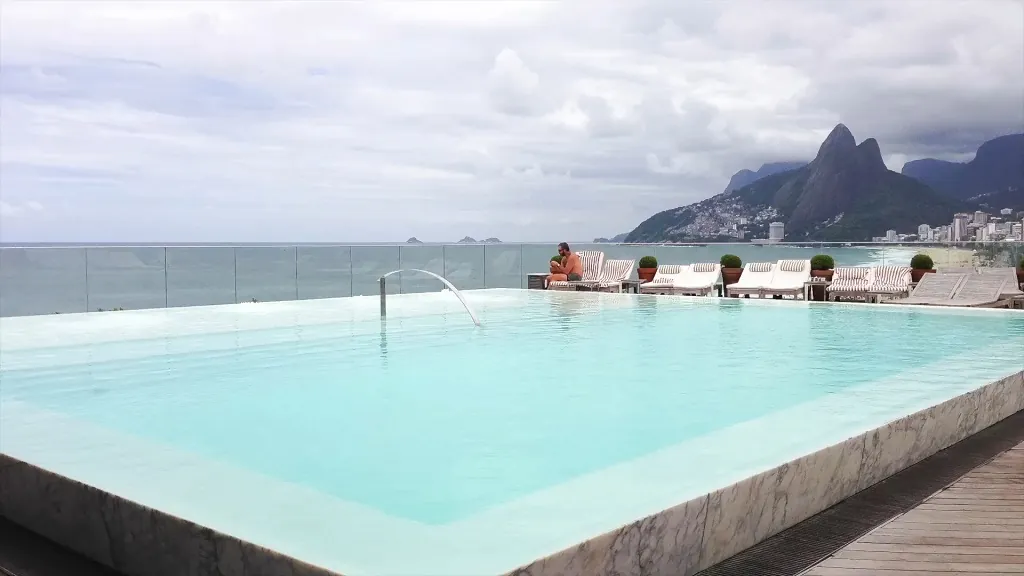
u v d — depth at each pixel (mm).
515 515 2854
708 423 4359
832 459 3426
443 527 2744
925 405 4387
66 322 9469
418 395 5246
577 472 3438
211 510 2959
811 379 5691
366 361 6648
